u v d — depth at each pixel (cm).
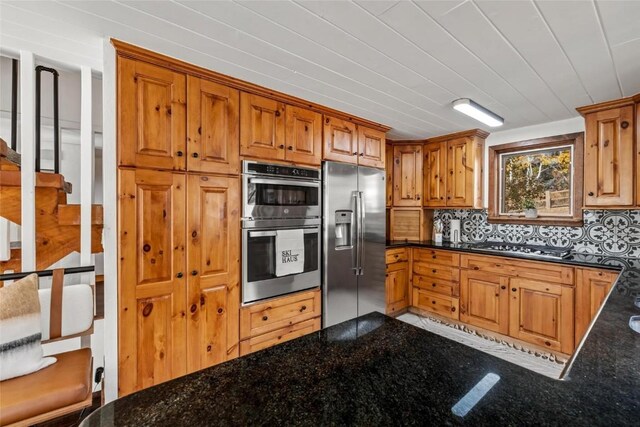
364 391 72
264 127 224
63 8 134
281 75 201
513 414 63
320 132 261
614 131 237
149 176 174
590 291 239
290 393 71
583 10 133
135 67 170
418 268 366
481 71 193
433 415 63
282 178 232
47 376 131
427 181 384
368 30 150
